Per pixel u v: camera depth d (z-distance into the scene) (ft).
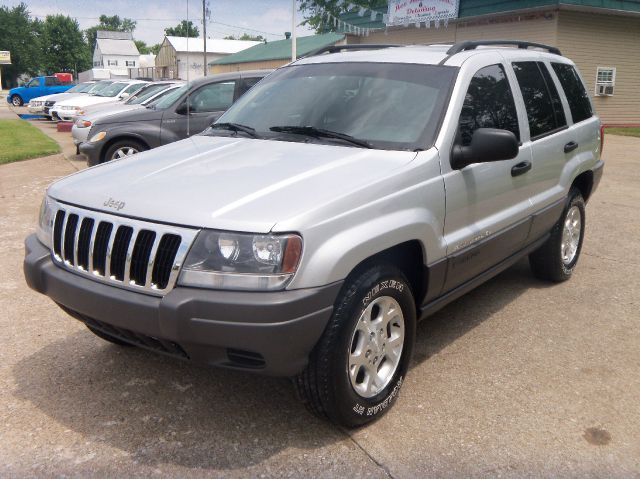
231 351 9.12
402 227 10.27
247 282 8.71
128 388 11.72
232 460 9.64
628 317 15.46
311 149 11.54
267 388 11.80
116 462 9.55
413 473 9.40
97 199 10.11
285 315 8.68
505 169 13.29
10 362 12.69
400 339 10.98
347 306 9.56
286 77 14.46
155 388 11.75
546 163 15.21
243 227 8.74
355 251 9.41
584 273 18.80
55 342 13.62
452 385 12.03
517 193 14.03
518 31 61.26
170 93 35.91
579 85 18.34
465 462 9.68
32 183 32.63
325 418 10.27
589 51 61.21
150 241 9.21
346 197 9.56
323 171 10.35
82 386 11.78
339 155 11.12
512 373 12.54
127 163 11.80
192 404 11.20
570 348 13.71
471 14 62.95
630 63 65.26
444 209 11.43
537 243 15.99
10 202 27.61
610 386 12.07
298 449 9.94
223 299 8.62
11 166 39.34
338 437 10.28
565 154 16.30
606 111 65.31
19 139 54.95
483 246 12.74
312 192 9.55
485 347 13.71
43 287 10.53
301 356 9.21
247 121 13.52
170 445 9.99
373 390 10.60
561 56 18.01
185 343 8.90
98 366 12.56
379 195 10.06
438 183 11.23
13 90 116.88
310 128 12.32
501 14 60.70
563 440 10.29
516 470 9.51
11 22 261.85
